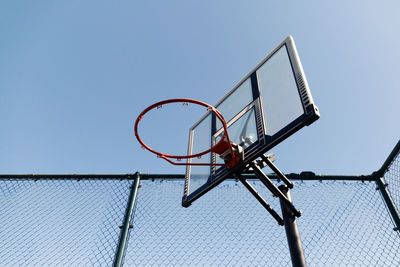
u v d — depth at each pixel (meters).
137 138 3.02
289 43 3.23
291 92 2.81
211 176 3.27
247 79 3.64
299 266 2.69
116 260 3.03
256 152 2.79
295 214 3.01
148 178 3.90
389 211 3.74
